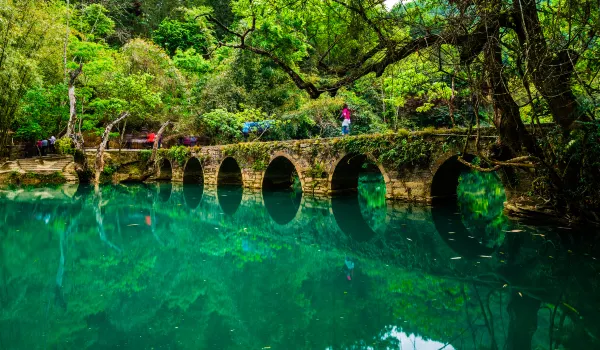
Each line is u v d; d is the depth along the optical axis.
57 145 21.66
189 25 31.08
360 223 11.46
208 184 21.45
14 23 17.73
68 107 22.14
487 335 4.42
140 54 24.27
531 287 5.98
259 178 18.33
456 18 5.79
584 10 5.64
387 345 4.18
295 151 16.48
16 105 19.53
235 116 20.98
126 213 13.41
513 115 8.24
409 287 6.11
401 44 6.89
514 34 7.30
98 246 9.12
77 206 14.27
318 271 7.11
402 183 12.74
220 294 5.90
